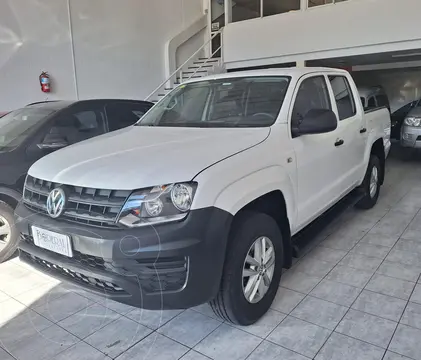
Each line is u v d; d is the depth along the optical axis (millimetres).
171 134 2736
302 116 2896
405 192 5320
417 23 7570
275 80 3012
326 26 8633
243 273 2262
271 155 2428
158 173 1980
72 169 2217
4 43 6930
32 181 2420
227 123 2852
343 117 3619
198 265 1915
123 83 9227
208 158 2139
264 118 2740
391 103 11539
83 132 4051
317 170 2982
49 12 7531
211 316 2523
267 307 2512
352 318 2449
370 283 2887
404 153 8516
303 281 2938
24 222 2303
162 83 9742
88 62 8398
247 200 2143
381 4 7879
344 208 3699
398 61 10352
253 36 9750
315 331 2328
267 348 2193
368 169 4309
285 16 9148
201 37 11398
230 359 2117
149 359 2137
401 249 3479
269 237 2453
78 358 2162
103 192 2008
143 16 9500
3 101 7043
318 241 3703
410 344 2188
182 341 2283
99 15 8477
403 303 2604
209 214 1946
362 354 2117
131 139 2695
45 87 7570
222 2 11086
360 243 3633
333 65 11117
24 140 3564
